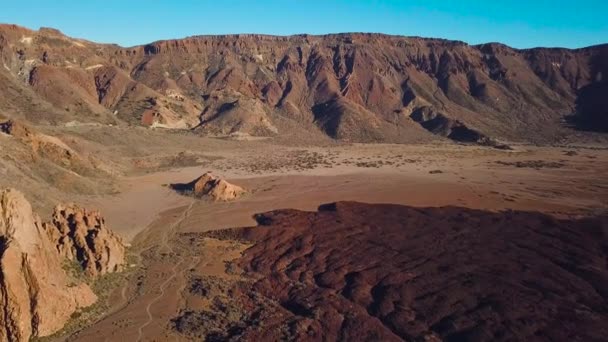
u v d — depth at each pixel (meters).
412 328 37.56
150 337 36.62
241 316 40.06
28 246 37.06
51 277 38.72
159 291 44.75
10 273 34.16
